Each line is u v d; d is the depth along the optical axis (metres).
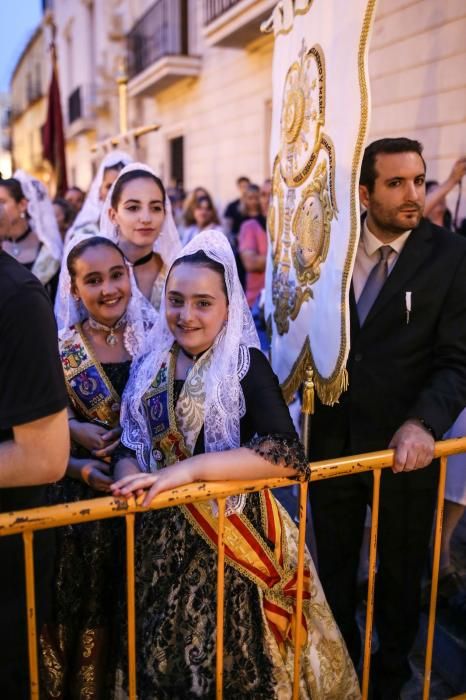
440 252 2.04
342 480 2.22
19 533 1.54
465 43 4.18
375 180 1.98
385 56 5.02
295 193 2.25
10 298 1.36
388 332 2.07
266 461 1.54
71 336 2.05
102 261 1.95
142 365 1.86
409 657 2.53
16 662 1.60
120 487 1.50
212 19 8.18
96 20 15.09
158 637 1.68
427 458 1.77
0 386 1.37
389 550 2.21
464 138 4.27
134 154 4.31
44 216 4.05
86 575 1.88
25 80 28.70
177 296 1.69
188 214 6.61
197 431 1.71
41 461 1.40
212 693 1.68
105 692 1.87
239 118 8.76
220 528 1.58
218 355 1.71
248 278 5.61
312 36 2.04
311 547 2.93
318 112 2.00
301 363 2.21
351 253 1.80
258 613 1.75
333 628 1.93
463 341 1.99
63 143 8.11
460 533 3.08
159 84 10.55
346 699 1.97
